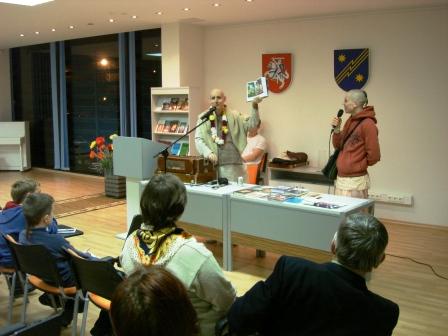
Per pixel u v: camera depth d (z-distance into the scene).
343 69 6.29
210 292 1.83
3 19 6.98
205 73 7.70
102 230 5.62
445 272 4.27
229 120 4.60
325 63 6.46
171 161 4.50
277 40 6.86
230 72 7.41
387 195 6.11
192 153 7.16
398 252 4.86
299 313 1.55
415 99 5.86
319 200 3.78
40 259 2.68
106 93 9.23
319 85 6.54
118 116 9.13
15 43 9.98
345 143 4.18
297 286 1.55
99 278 2.41
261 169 6.70
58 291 2.82
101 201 7.26
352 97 4.09
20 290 3.57
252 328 1.64
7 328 1.60
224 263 4.23
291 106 6.81
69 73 9.81
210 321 1.88
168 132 7.35
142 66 8.46
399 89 5.95
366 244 1.52
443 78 5.66
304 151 6.77
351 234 1.55
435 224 5.88
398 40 5.89
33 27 7.78
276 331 1.62
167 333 0.83
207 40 7.60
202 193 4.21
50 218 2.85
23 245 2.69
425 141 5.85
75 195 7.74
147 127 8.61
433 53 5.69
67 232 3.92
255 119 4.45
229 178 4.61
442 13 5.59
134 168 4.74
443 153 5.75
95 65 9.29
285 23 6.75
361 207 3.62
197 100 7.23
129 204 4.93
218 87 7.57
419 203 5.96
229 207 4.07
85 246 5.00
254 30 7.06
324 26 6.41
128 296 0.84
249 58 7.17
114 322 0.85
